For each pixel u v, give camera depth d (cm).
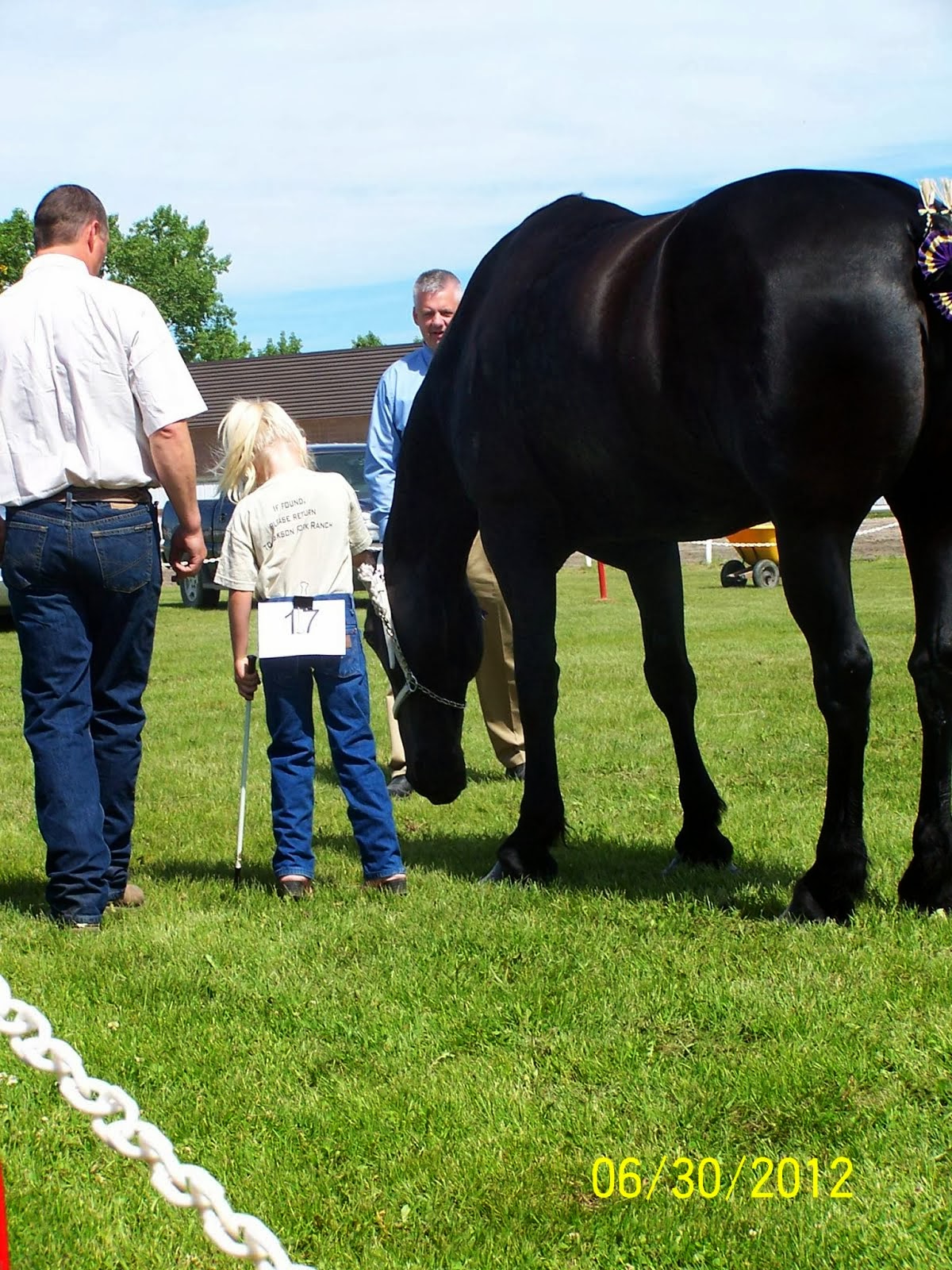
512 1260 248
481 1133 290
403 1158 282
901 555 2298
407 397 662
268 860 532
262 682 486
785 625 1336
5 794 677
